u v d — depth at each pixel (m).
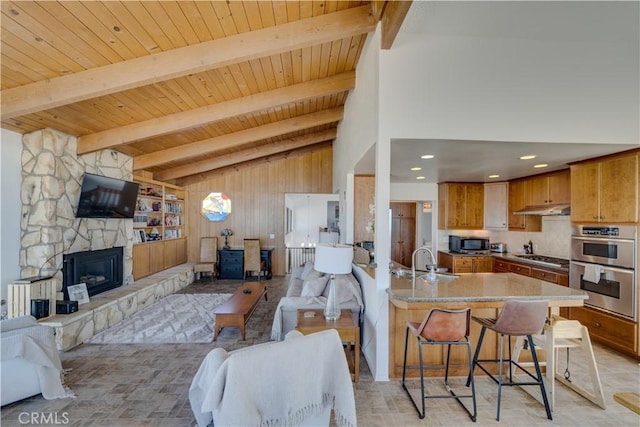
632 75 2.96
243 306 4.14
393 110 2.92
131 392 2.69
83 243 4.39
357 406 2.52
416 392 2.73
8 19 2.23
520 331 2.41
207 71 3.47
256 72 3.80
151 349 3.57
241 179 8.12
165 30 2.70
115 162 5.05
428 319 2.38
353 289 3.50
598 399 2.53
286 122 5.83
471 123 2.92
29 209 3.79
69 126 3.88
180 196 7.90
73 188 4.20
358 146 4.14
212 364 1.69
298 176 8.18
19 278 3.74
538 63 2.94
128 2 2.31
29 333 2.51
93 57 2.80
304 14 2.96
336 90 4.44
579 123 2.96
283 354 1.68
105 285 4.78
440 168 4.45
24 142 3.79
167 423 2.29
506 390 2.79
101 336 3.89
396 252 8.15
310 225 8.17
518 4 2.42
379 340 2.92
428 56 2.92
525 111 2.94
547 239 5.07
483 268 5.68
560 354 3.45
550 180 4.67
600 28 2.72
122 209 5.04
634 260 3.25
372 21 3.03
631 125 2.97
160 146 5.41
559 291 2.80
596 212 3.64
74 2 2.20
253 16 2.80
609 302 3.49
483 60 2.93
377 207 2.94
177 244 7.42
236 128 5.59
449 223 5.89
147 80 2.98
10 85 2.89
